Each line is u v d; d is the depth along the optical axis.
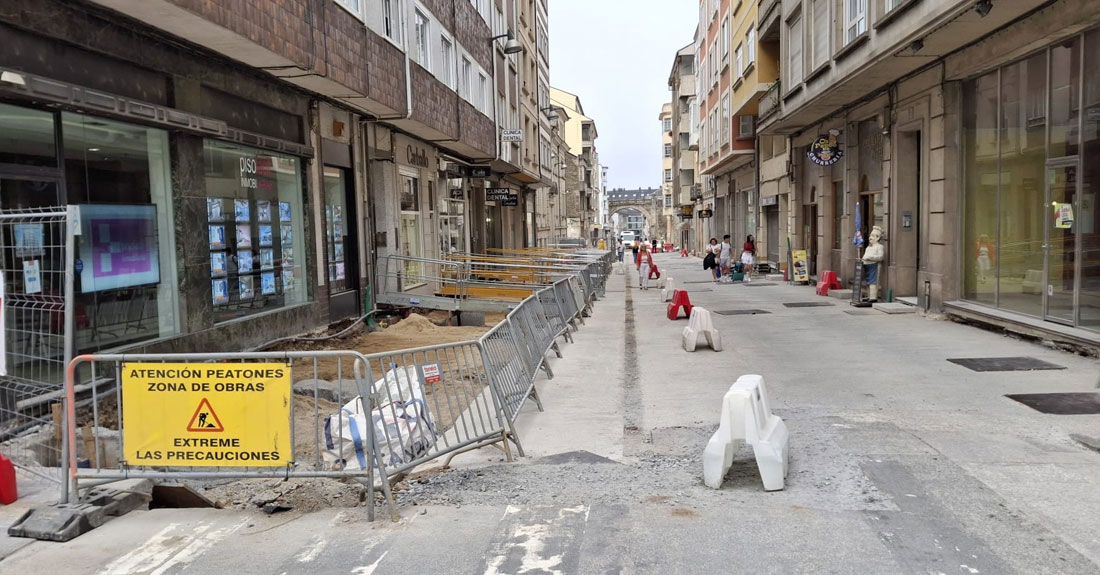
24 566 3.93
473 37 21.11
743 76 26.88
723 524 4.29
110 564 3.95
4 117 6.55
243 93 10.35
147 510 4.86
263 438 4.61
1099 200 9.04
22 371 5.41
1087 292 9.33
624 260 60.59
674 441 6.23
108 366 7.50
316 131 12.71
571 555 3.91
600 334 13.27
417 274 18.83
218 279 9.99
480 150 21.59
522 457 5.97
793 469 5.27
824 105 18.08
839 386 7.94
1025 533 4.05
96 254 7.71
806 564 3.73
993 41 11.06
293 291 12.28
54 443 5.59
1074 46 9.59
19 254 5.61
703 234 50.72
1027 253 10.80
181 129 8.83
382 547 4.09
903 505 4.50
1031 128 10.67
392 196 16.55
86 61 7.41
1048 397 7.09
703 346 11.14
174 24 8.00
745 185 33.97
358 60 12.23
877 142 16.94
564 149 59.75
